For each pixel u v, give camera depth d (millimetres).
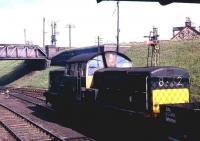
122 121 15156
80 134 16531
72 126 19000
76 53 48094
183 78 14289
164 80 13844
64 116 22516
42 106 27094
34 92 41844
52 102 24625
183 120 10750
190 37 56062
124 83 15344
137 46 49312
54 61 55688
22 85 53750
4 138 16453
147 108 13672
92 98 17609
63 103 21891
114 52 18859
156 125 12727
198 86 26375
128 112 14484
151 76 13625
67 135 16406
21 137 15992
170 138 11594
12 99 36719
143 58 41688
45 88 45375
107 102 16797
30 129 18328
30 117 23000
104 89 17094
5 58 53219
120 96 15633
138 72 14414
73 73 19875
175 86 14070
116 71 16172
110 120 16266
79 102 19047
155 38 26406
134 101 14531
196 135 10133
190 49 37969
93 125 18469
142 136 13984
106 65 18625
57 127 18766
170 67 14125
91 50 44688
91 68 18406
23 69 64375
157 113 13102
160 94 13703
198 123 10000
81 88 18719
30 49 55781
